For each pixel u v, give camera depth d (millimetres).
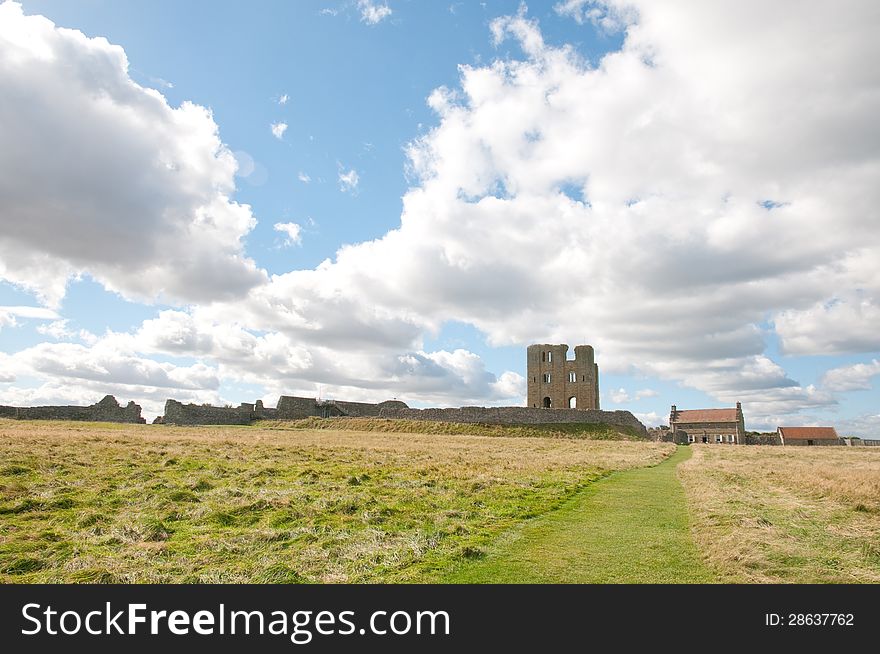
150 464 24953
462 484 23422
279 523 15711
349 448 39875
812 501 19828
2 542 13219
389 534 14664
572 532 15305
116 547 13312
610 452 51281
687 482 26453
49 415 76688
